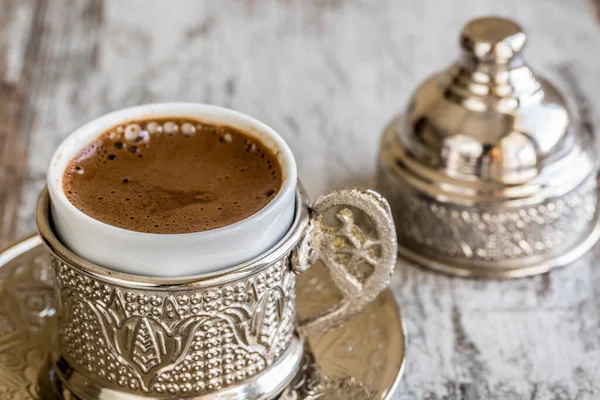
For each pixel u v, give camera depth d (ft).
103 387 1.10
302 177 1.54
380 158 1.45
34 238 1.30
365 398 1.13
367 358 1.18
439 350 1.28
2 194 1.48
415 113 1.41
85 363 1.10
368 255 1.13
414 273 1.39
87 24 1.85
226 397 1.09
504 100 1.36
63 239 1.06
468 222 1.36
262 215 1.04
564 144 1.37
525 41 1.37
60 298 1.09
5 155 1.55
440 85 1.41
